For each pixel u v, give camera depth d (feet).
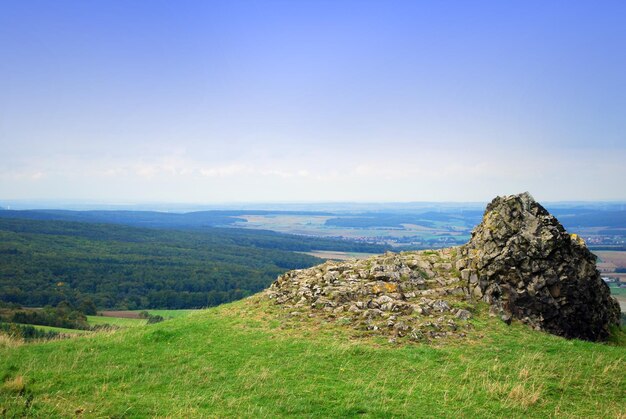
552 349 61.46
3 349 63.93
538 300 71.97
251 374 53.21
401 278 80.59
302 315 72.33
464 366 55.62
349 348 59.67
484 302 73.72
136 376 53.11
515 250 75.25
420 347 60.54
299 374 53.31
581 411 46.57
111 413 43.01
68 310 240.12
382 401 46.85
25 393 47.09
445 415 44.80
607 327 77.30
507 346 61.67
